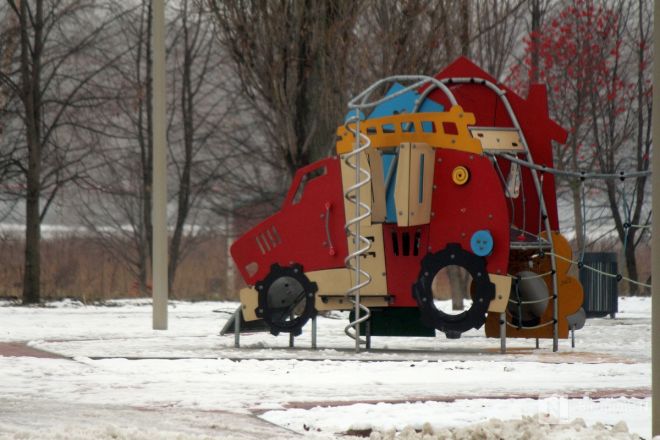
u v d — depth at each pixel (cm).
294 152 6681
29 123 7738
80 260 11144
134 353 3284
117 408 2062
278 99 6656
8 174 8594
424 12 6656
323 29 6600
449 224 3309
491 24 7762
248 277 3506
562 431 1673
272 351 3403
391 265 3372
